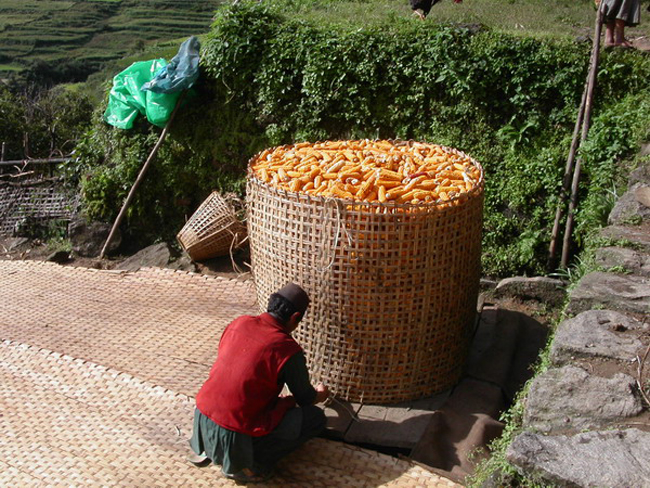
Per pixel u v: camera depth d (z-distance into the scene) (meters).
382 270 3.66
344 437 3.76
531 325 4.99
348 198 3.70
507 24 7.92
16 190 7.54
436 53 5.83
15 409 3.99
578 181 5.37
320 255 3.73
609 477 2.36
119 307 5.36
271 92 6.41
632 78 5.51
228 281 5.75
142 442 3.62
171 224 7.12
